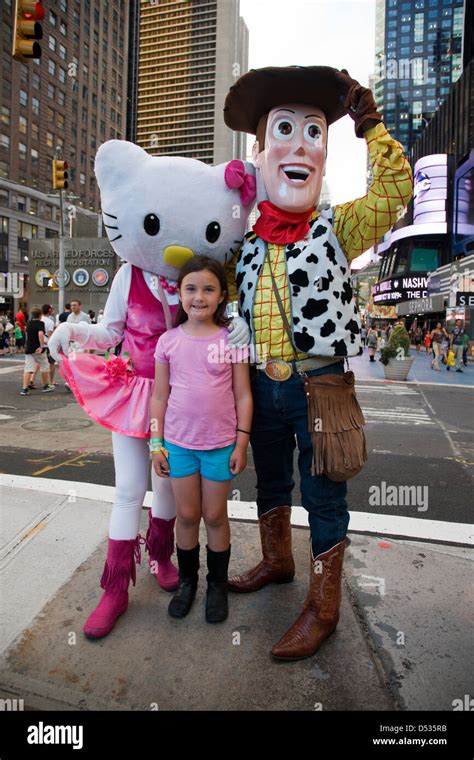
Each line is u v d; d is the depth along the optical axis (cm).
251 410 219
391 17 8025
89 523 322
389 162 199
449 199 3988
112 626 221
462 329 1658
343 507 217
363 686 188
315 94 217
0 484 391
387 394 1098
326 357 214
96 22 5862
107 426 229
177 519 232
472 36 4606
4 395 953
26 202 4869
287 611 238
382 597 247
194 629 223
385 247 4878
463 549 301
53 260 2945
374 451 586
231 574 270
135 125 7100
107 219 231
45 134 5091
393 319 5266
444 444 631
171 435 216
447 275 2727
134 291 239
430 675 194
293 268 210
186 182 221
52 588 252
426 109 7944
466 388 1231
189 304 209
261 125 234
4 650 206
